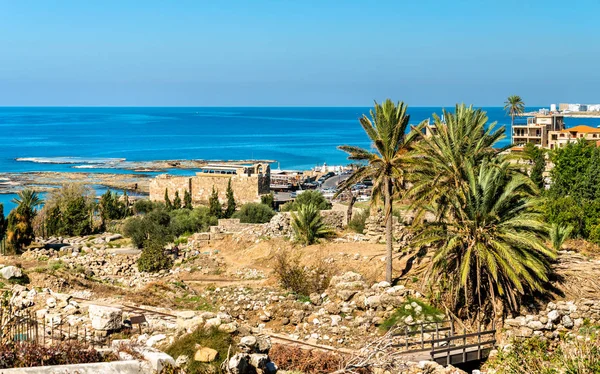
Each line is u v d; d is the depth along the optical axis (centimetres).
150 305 3928
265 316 3775
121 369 1836
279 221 6003
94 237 7506
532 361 2419
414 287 4000
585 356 2192
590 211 5903
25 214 6438
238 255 5828
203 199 12569
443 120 4912
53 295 3356
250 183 12212
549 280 3781
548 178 10844
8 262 4769
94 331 2706
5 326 2262
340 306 3722
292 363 2619
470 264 3681
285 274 4512
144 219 7625
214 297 4278
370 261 4691
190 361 2131
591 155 9000
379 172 4412
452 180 4306
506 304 3588
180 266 5669
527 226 3775
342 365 2536
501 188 3962
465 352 3106
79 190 10981
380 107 4456
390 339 2664
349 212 6406
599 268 4003
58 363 1886
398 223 5266
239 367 2097
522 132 16362
